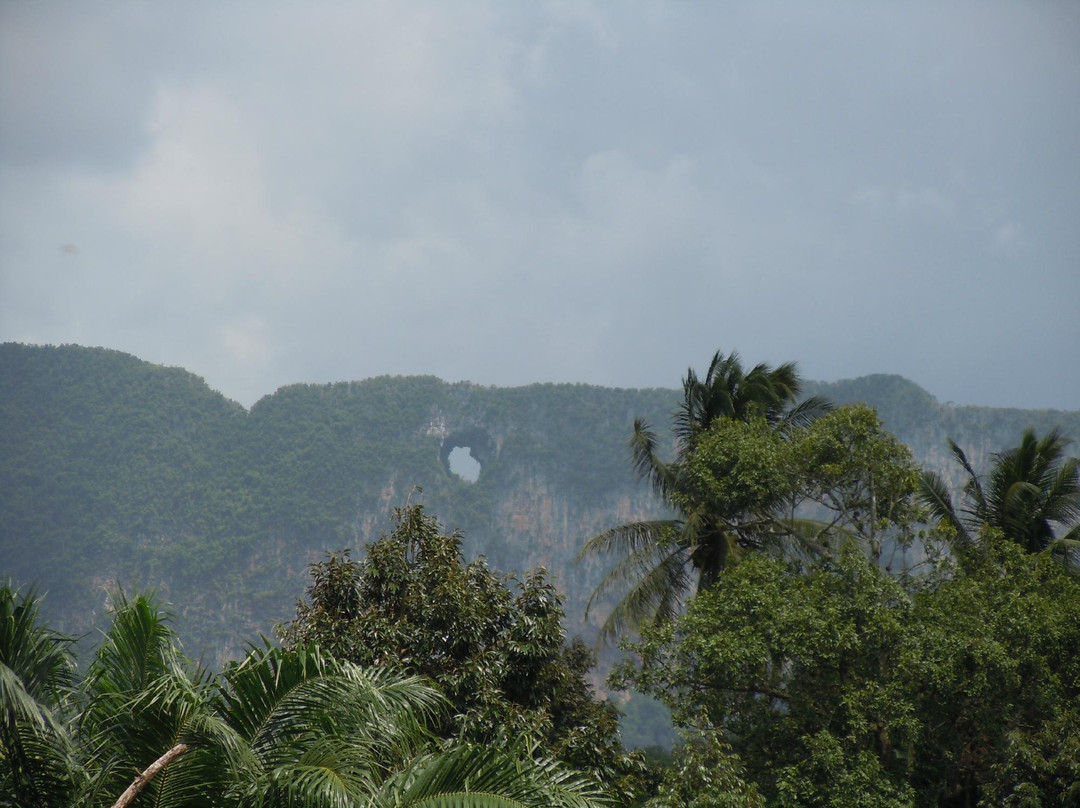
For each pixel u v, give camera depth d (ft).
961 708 84.89
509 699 71.15
